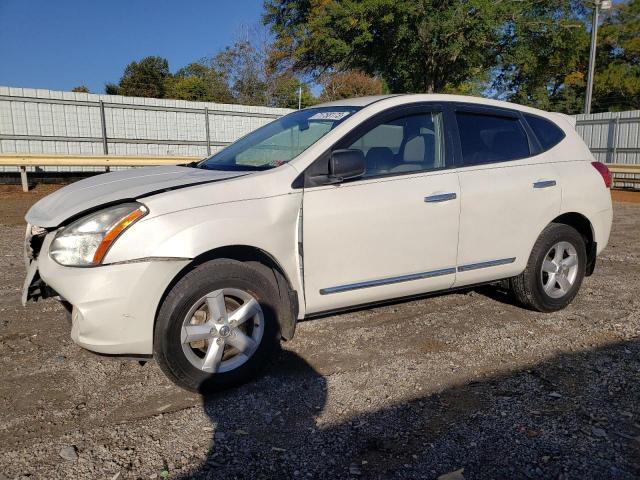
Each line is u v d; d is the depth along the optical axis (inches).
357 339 164.4
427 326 175.6
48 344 160.9
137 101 714.8
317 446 109.1
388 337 166.1
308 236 138.9
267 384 135.9
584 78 1493.6
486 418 118.9
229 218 127.5
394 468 101.7
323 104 179.0
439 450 107.2
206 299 127.1
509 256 173.9
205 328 127.7
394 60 932.6
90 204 125.8
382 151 153.4
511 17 855.1
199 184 132.3
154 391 132.6
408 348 157.8
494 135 175.8
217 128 780.0
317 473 100.3
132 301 118.8
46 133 663.8
